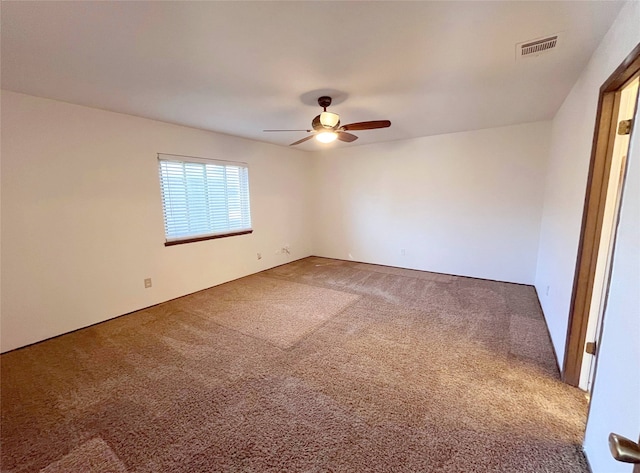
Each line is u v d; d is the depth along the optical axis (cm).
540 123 360
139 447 150
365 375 206
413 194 470
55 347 251
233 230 438
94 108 284
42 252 259
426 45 174
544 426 158
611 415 111
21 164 244
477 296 356
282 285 412
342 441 151
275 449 147
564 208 242
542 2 135
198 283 391
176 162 359
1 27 147
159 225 345
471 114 324
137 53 179
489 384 194
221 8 136
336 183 553
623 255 111
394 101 276
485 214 413
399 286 399
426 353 232
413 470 134
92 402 183
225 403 180
